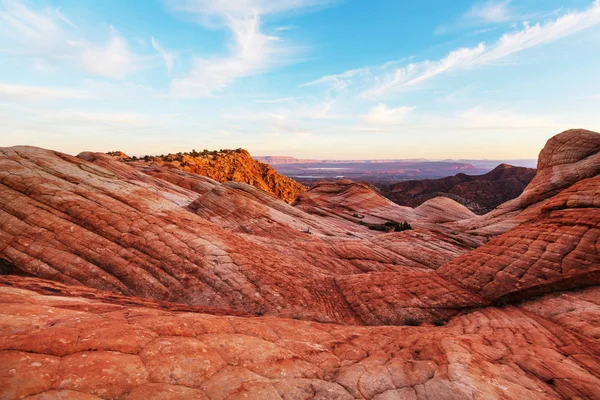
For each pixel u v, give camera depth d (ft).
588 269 39.70
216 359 19.36
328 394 18.17
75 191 59.00
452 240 111.14
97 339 17.99
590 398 19.84
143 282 45.98
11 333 17.13
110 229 52.90
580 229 46.96
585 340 29.12
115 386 14.58
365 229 166.30
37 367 14.34
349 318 47.34
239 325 26.84
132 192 67.36
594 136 140.87
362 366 22.41
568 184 134.00
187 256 52.70
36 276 42.80
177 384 16.05
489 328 36.27
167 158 453.99
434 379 20.17
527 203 151.23
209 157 544.21
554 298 40.81
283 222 117.29
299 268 62.85
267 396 16.84
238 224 109.40
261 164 645.51
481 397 18.04
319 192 251.60
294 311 46.37
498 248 56.24
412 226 176.04
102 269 46.14
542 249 48.29
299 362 21.89
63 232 49.37
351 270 78.59
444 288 51.39
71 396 13.19
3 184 54.70
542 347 28.14
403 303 48.75
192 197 144.46
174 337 20.83
